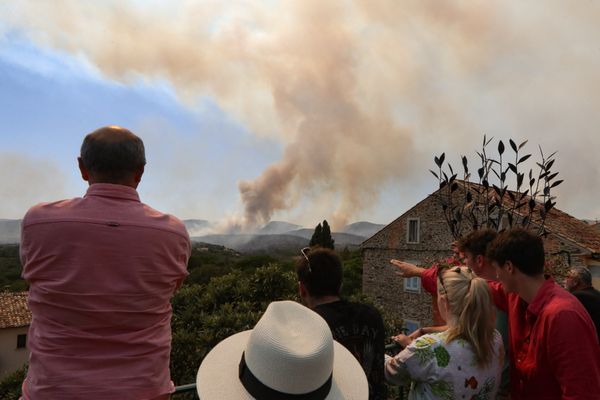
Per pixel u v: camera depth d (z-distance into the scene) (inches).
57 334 53.1
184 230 65.0
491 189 152.1
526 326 79.2
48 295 53.3
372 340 79.7
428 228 844.6
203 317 228.7
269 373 55.0
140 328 57.4
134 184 65.1
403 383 81.9
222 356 65.4
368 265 963.3
